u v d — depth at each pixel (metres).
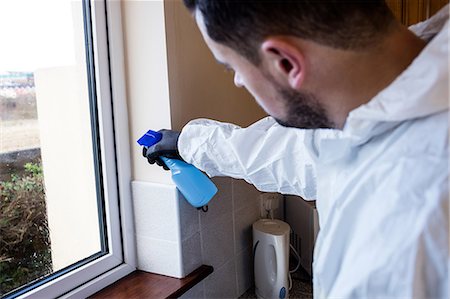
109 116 1.02
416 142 0.44
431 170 0.42
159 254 1.07
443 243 0.39
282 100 0.51
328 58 0.46
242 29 0.46
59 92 0.99
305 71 0.47
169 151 0.93
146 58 1.00
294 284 1.29
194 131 0.88
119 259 1.08
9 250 0.89
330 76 0.47
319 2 0.43
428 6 1.37
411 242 0.40
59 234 1.00
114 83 1.01
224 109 1.18
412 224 0.41
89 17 0.97
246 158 0.83
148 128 1.03
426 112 0.44
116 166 1.05
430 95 0.42
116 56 1.00
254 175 0.85
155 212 1.05
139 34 0.99
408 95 0.43
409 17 1.37
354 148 0.54
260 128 0.85
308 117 0.53
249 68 0.50
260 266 1.21
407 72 0.44
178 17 0.99
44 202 0.97
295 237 1.39
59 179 1.00
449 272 0.39
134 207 1.08
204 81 1.09
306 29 0.44
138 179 1.08
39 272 0.95
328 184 0.58
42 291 0.89
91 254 1.06
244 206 1.25
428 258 0.40
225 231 1.18
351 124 0.49
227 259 1.20
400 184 0.43
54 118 0.98
